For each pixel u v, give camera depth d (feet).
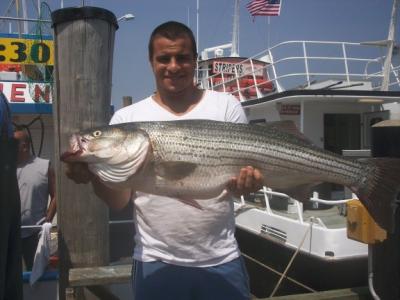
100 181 4.39
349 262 9.71
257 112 15.64
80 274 6.26
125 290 7.59
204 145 4.39
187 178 4.34
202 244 4.33
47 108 9.02
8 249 5.48
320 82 15.26
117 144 4.22
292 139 4.70
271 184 4.70
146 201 4.41
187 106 4.68
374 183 4.82
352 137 14.49
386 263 6.42
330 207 12.60
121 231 8.80
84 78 6.26
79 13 6.21
